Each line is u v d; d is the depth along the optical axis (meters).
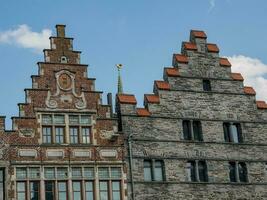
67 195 41.16
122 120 44.66
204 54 49.56
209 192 45.44
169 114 46.28
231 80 49.59
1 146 40.69
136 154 44.09
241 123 48.62
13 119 41.59
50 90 43.19
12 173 40.28
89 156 42.47
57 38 44.66
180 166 45.22
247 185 46.88
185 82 47.88
